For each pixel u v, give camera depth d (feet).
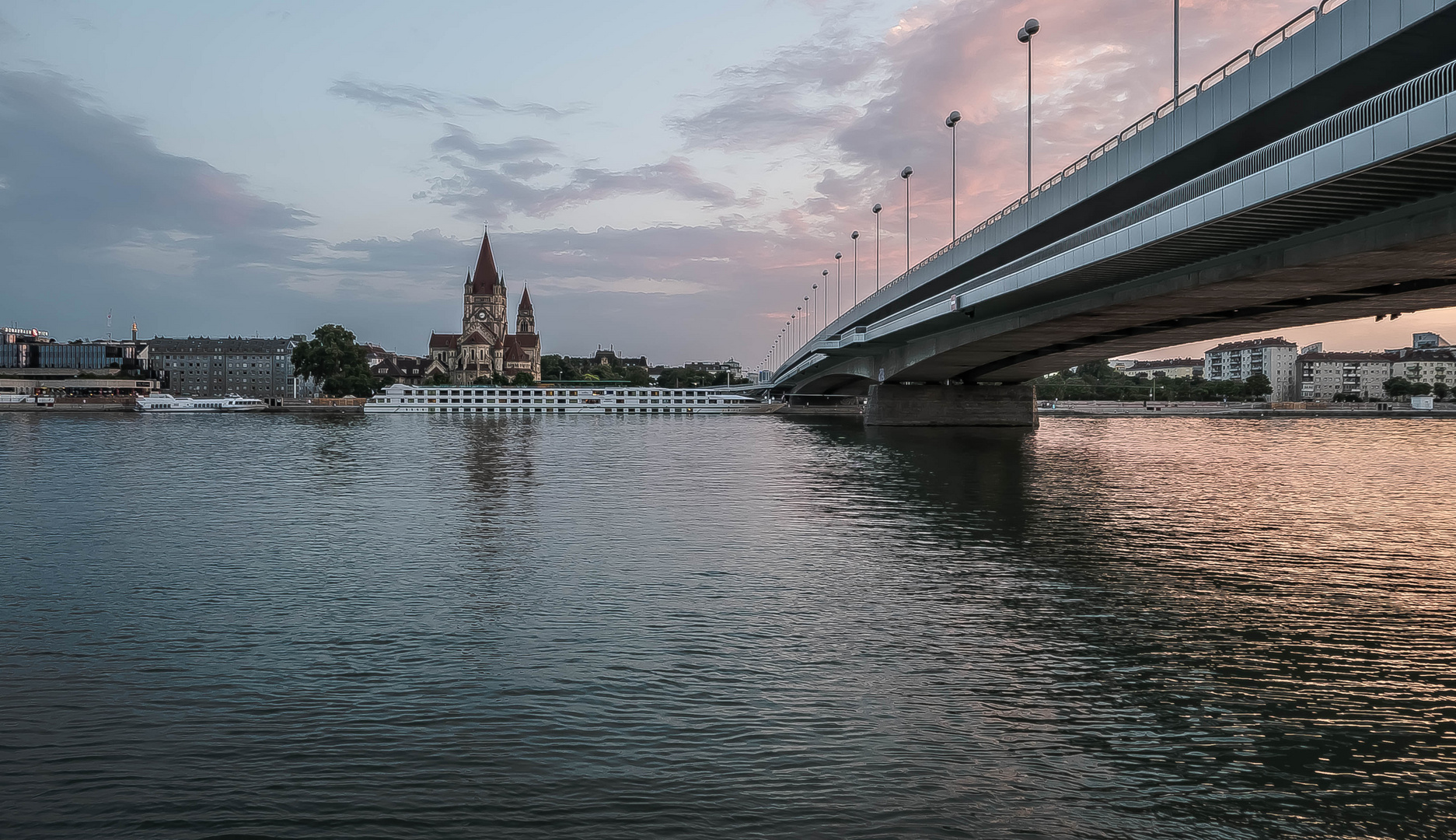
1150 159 133.90
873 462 198.49
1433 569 84.74
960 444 260.21
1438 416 579.89
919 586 76.69
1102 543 97.96
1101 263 143.33
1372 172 88.69
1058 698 50.62
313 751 43.06
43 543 97.60
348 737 44.52
